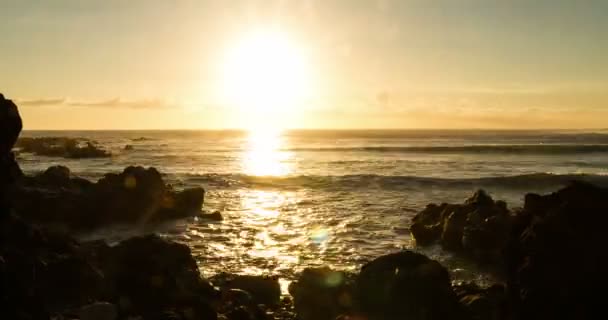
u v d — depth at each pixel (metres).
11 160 8.90
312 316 10.31
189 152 68.56
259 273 14.20
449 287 9.86
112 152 66.06
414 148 67.50
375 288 10.02
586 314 6.42
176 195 23.58
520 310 7.10
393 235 19.52
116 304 9.69
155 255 11.45
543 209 7.62
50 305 9.44
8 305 7.11
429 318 9.46
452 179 34.53
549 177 35.28
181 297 10.05
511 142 91.19
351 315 9.91
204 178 36.53
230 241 18.50
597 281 6.47
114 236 19.17
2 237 8.90
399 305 9.69
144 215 21.72
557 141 94.19
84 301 9.73
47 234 11.32
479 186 34.03
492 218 16.05
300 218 23.02
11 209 10.25
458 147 66.62
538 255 7.07
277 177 35.94
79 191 21.50
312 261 15.70
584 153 62.94
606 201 7.09
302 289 10.93
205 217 22.86
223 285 11.93
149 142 103.81
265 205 26.75
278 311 10.91
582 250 6.75
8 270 7.54
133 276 10.74
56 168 24.09
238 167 47.38
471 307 9.87
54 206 19.89
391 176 35.97
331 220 22.44
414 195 30.33
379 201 27.95
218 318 9.54
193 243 18.14
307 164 50.00
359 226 21.12
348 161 52.53
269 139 122.00
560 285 6.69
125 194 21.64
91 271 10.38
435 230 17.72
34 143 78.06
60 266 10.05
